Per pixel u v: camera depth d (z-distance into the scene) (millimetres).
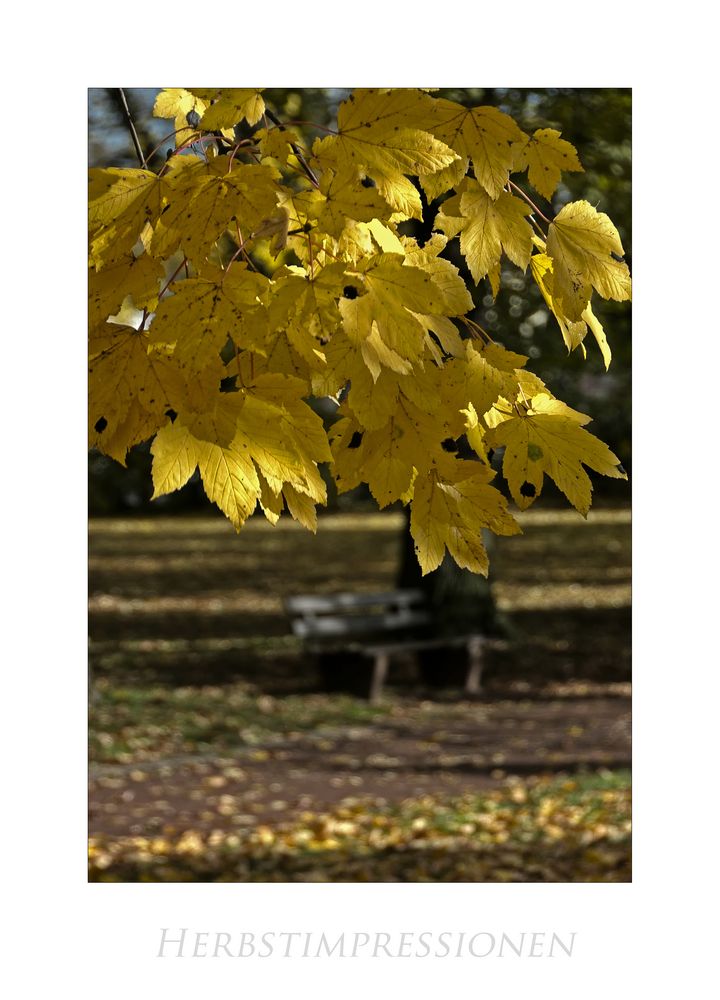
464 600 11336
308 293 1763
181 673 11367
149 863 5543
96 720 8961
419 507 1950
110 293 1823
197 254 1746
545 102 9070
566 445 1961
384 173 1857
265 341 1813
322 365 1861
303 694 10602
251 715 9672
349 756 8391
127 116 2195
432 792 7293
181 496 26688
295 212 1835
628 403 18000
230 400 1751
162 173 1920
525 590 15539
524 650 11969
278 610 14938
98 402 1793
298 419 1807
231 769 7918
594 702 10086
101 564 19109
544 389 2066
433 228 1946
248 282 1754
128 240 1822
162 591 16484
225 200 1761
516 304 9930
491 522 1949
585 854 5523
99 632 13445
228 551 20359
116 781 7383
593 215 2012
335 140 1874
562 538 20516
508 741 8750
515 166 1961
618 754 8078
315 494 1860
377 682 10367
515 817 6492
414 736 9062
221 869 5488
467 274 6883
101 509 26031
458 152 1896
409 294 1775
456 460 1909
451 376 1876
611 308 10383
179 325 1725
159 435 1782
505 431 1978
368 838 6160
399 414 1855
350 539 21594
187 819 6570
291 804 7016
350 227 1871
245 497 1786
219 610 14984
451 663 10836
